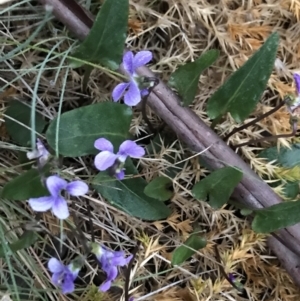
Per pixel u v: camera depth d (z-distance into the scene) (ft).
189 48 0.57
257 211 0.53
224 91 0.51
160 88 0.53
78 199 0.55
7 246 0.48
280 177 0.56
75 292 0.57
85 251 0.47
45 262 0.56
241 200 0.55
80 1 0.55
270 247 0.58
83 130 0.48
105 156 0.45
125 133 0.50
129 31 0.57
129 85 0.47
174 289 0.57
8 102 0.56
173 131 0.57
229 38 0.57
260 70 0.49
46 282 0.55
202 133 0.54
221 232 0.58
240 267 0.60
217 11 0.58
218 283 0.56
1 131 0.56
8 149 0.55
